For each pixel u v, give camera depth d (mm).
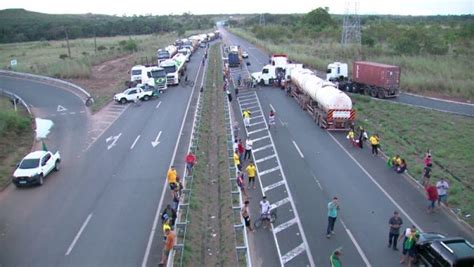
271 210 20375
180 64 63875
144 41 125125
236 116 41312
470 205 21875
